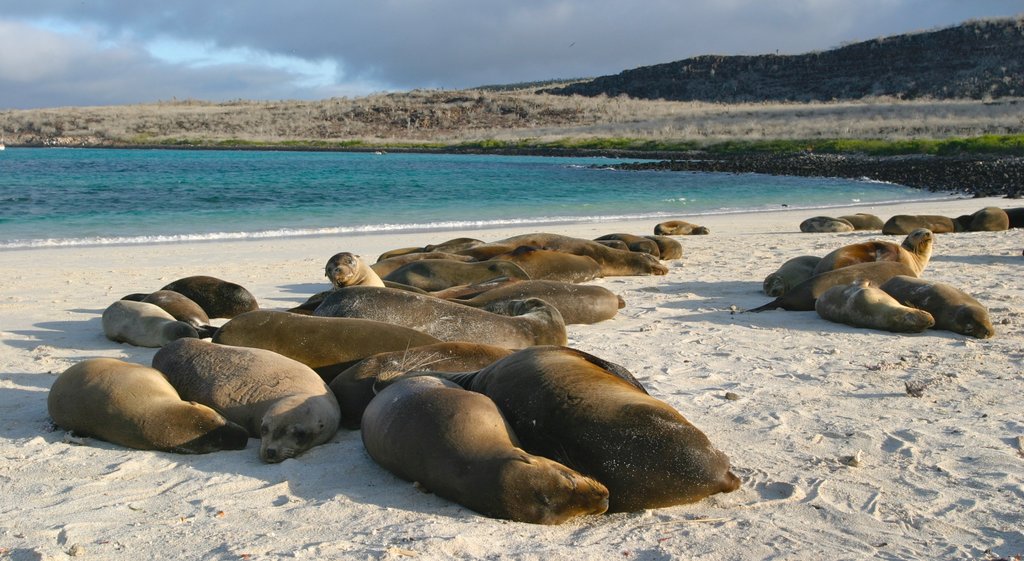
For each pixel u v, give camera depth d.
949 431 6.02
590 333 9.63
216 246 19.20
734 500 4.83
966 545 4.23
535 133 107.56
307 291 13.06
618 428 4.66
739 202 34.75
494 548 4.14
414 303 8.38
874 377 7.58
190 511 4.73
